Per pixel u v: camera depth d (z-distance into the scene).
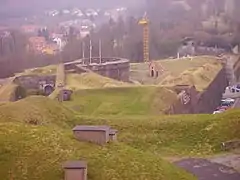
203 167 36.69
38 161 29.83
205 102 99.75
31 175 28.50
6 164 29.52
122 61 139.88
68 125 47.72
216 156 39.50
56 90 87.44
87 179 28.38
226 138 42.31
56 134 34.59
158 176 30.86
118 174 29.62
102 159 31.08
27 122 44.38
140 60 194.12
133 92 85.19
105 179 28.80
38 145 31.81
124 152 33.34
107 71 132.12
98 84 96.12
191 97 92.75
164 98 84.44
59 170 28.75
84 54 197.12
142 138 44.16
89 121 48.50
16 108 47.00
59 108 50.97
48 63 198.62
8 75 183.62
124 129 46.12
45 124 45.09
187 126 45.53
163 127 45.97
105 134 34.22
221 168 36.34
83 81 100.12
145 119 48.28
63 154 30.94
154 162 33.16
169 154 40.75
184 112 88.06
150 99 81.38
